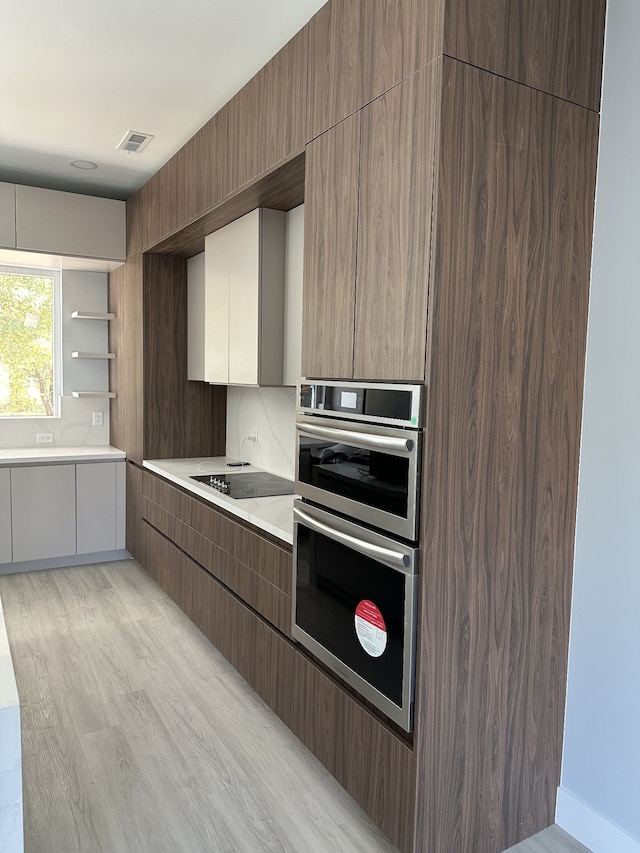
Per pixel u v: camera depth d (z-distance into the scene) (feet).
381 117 5.91
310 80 7.11
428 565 5.49
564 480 6.36
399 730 6.00
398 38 5.68
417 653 5.57
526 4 5.60
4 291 15.46
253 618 8.88
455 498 5.60
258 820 6.68
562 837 6.57
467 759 5.95
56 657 10.23
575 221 6.13
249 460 13.55
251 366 10.20
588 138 6.12
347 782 6.69
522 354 5.90
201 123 10.57
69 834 6.42
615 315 6.10
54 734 8.12
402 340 5.69
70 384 16.16
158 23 7.73
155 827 6.55
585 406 6.40
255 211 9.87
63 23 7.74
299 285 9.62
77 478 14.61
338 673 6.66
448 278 5.37
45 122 10.69
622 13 5.98
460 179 5.34
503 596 6.03
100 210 14.35
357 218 6.30
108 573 14.40
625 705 6.11
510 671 6.17
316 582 7.08
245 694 9.25
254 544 8.80
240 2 7.28
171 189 11.76
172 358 14.15
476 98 5.37
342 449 6.54
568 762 6.68
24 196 13.52
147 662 10.14
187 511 11.47
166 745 7.95
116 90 9.49
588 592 6.42
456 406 5.53
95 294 16.33
